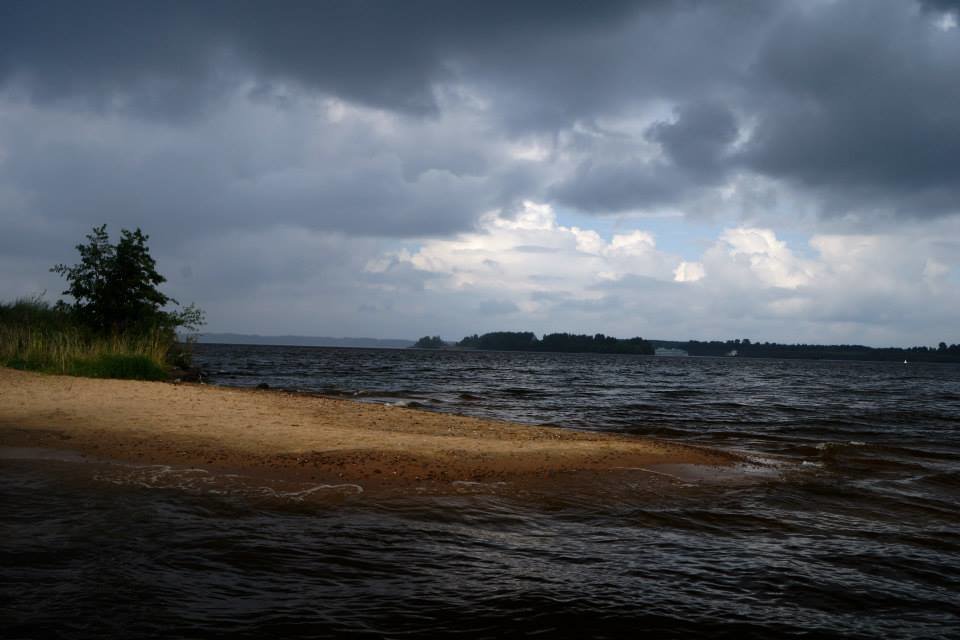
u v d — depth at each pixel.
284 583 4.33
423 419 13.21
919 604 4.45
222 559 4.71
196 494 6.55
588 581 4.62
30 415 10.69
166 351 23.30
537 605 4.15
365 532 5.57
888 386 48.50
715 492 7.79
